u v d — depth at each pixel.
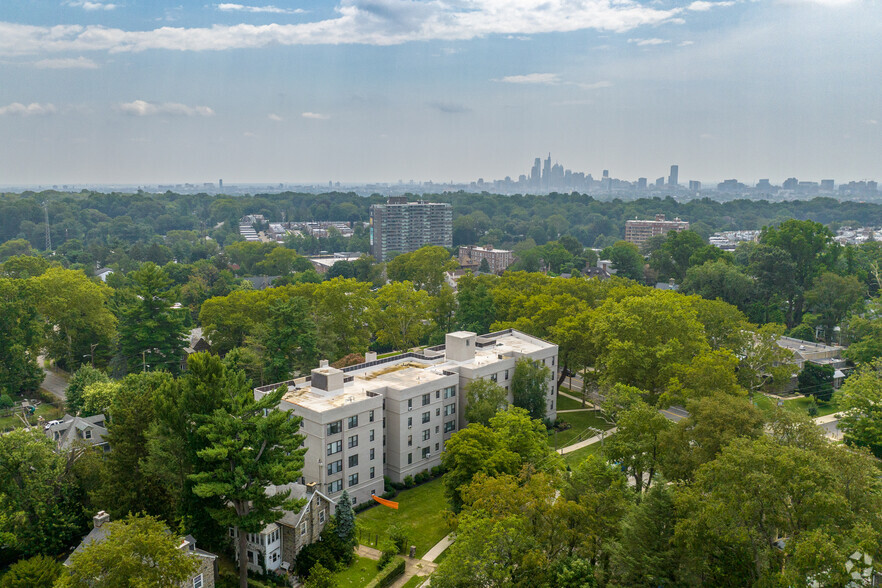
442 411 98.31
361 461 86.12
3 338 124.75
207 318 142.50
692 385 96.06
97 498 67.56
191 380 65.06
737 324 127.69
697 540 50.72
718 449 65.81
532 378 107.38
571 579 53.34
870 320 148.38
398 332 155.75
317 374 88.62
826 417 117.25
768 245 189.88
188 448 65.06
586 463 64.88
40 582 54.41
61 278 140.12
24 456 68.00
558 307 134.75
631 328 108.56
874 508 49.62
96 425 98.12
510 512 58.88
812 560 42.47
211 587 60.94
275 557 69.62
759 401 122.62
